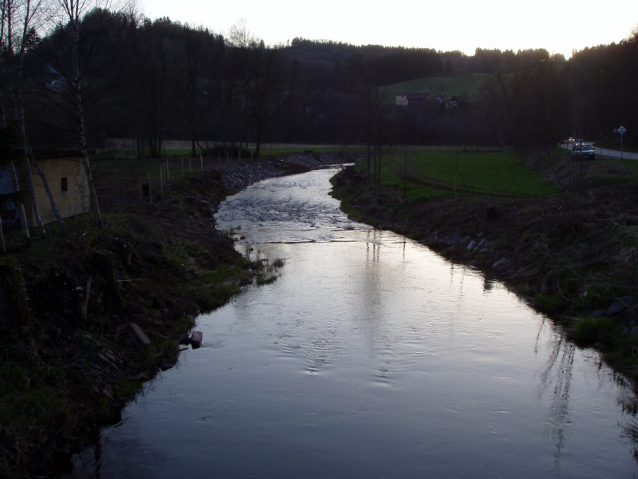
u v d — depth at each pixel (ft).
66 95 53.83
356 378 35.32
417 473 25.68
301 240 83.10
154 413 30.96
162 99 196.34
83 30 50.47
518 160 175.63
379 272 62.69
